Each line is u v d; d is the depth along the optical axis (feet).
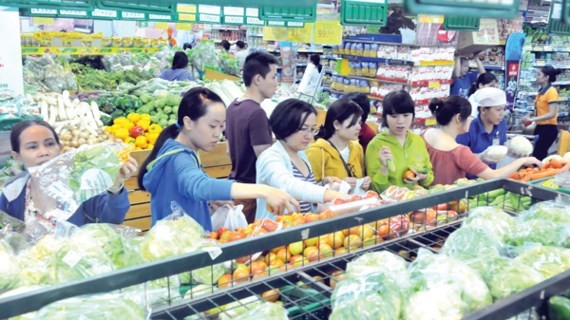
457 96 12.78
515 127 29.14
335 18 18.42
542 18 33.99
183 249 5.21
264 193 7.04
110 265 4.61
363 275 4.09
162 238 5.25
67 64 22.80
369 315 3.61
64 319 3.26
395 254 5.13
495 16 3.53
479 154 13.92
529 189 6.24
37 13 12.18
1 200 7.11
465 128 12.92
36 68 20.39
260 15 6.74
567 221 5.35
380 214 5.25
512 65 27.22
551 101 25.32
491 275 4.31
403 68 23.15
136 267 3.90
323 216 6.59
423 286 3.97
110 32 37.45
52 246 4.82
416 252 5.64
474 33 23.68
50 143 8.03
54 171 6.42
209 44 29.76
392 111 11.63
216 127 8.50
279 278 4.74
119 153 7.17
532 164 12.08
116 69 25.81
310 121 9.54
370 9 4.74
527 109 30.04
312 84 21.30
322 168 11.32
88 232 4.88
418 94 22.88
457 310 3.81
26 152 7.84
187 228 5.53
